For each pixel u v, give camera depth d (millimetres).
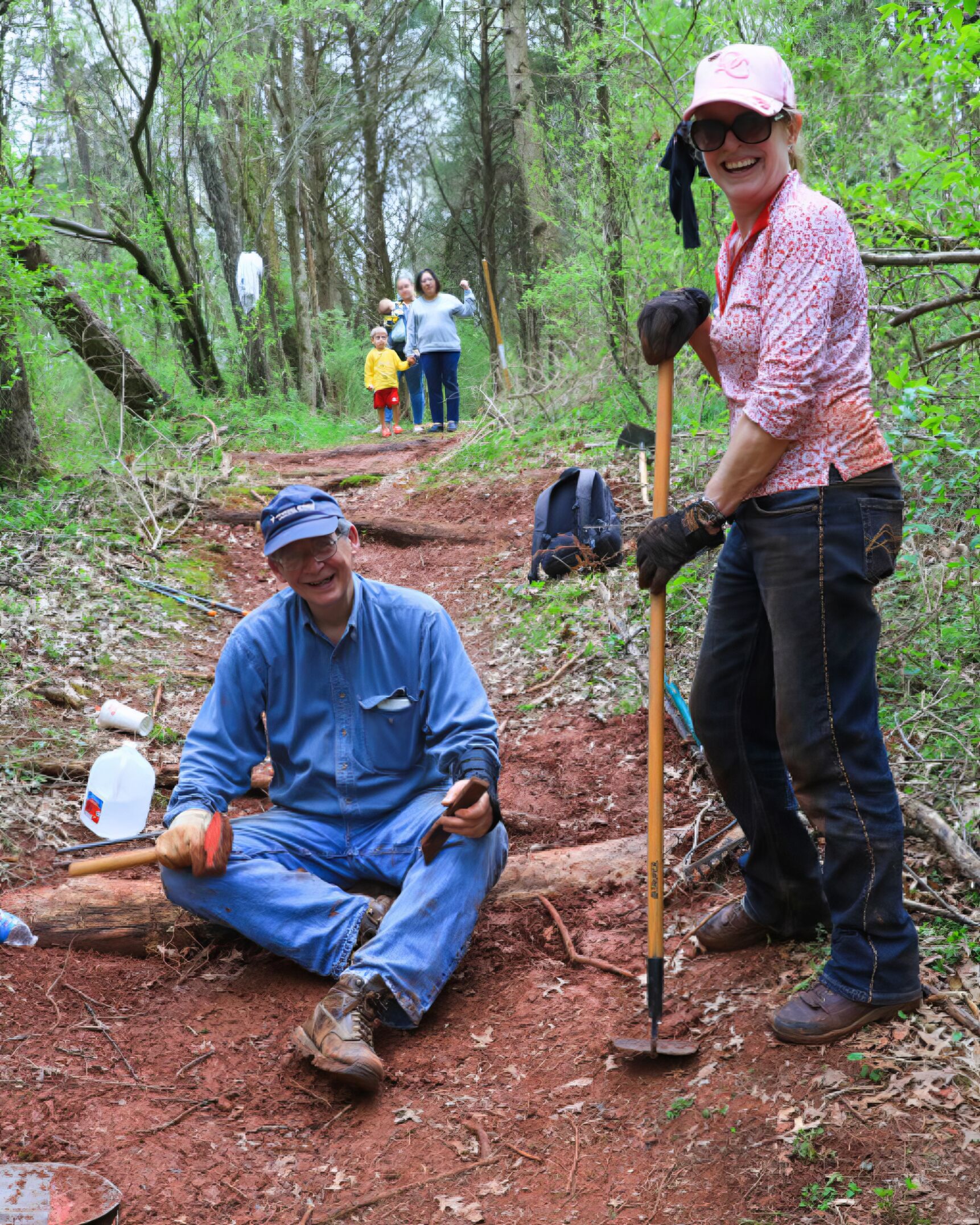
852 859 2377
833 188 4973
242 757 3352
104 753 4457
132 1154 2398
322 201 26734
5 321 7824
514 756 4664
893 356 5668
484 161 28141
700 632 4984
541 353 11750
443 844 3064
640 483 7098
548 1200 2219
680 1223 2049
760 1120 2229
